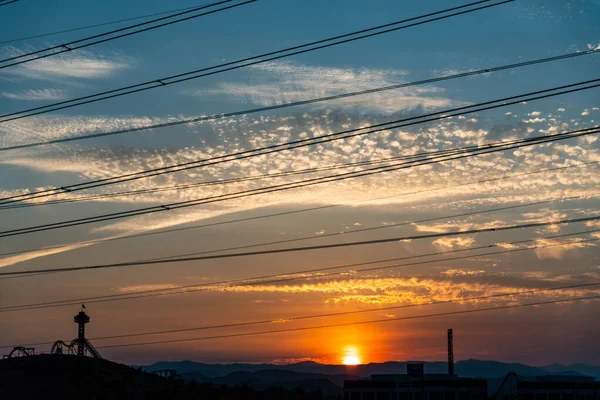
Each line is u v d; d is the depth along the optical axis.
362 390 118.12
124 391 113.00
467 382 115.50
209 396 123.88
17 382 104.50
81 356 124.56
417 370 108.81
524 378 132.12
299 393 153.12
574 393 122.38
